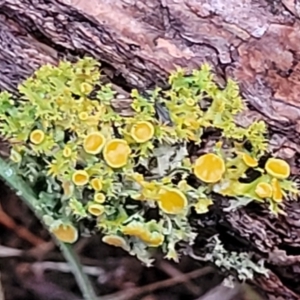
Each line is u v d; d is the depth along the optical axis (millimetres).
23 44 133
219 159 127
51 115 129
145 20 129
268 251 139
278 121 128
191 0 128
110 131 130
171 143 129
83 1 128
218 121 128
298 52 127
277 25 127
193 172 129
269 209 132
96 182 129
